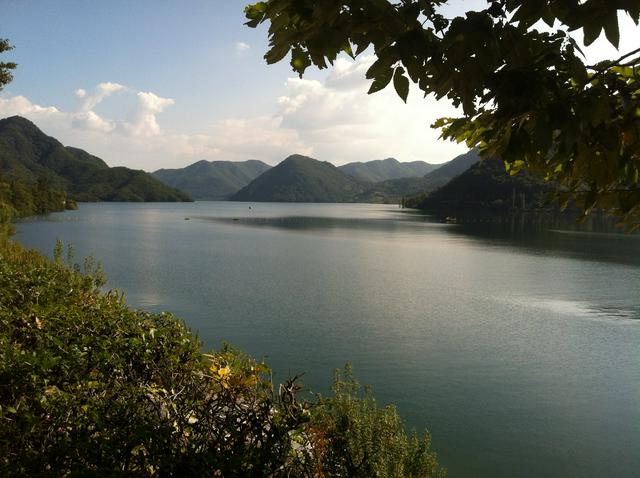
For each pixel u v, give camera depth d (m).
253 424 2.55
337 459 4.33
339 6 1.69
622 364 15.62
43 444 2.37
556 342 18.08
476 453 9.78
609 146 1.84
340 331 19.12
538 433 10.75
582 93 1.77
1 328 4.12
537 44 1.76
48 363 3.02
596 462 9.52
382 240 68.88
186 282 29.89
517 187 167.88
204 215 149.88
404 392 12.95
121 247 51.03
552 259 46.66
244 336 18.20
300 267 38.84
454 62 1.66
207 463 2.24
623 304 25.44
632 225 2.12
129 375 3.21
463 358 15.96
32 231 68.62
